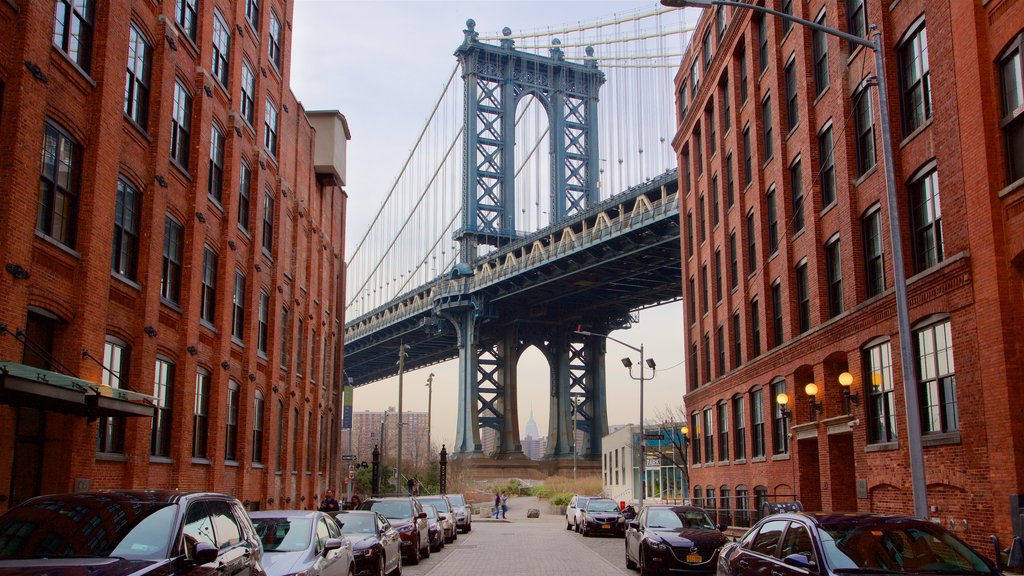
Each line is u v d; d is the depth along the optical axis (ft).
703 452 133.59
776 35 98.07
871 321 70.64
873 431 72.18
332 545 41.37
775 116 97.76
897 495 66.69
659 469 201.67
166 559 24.98
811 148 86.53
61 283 53.62
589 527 124.36
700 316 137.49
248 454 91.76
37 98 49.83
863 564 28.71
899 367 65.98
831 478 80.69
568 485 303.27
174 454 72.54
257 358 96.84
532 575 66.33
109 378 61.05
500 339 391.65
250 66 96.63
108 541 25.59
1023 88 51.19
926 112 63.67
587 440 388.37
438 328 370.53
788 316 92.79
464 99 363.15
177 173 73.72
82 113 56.29
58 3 53.88
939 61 59.62
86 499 27.55
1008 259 52.21
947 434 58.85
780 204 95.96
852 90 77.36
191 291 75.31
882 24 69.00
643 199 237.04
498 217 361.10
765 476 101.04
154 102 68.33
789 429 90.99
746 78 111.75
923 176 64.08
